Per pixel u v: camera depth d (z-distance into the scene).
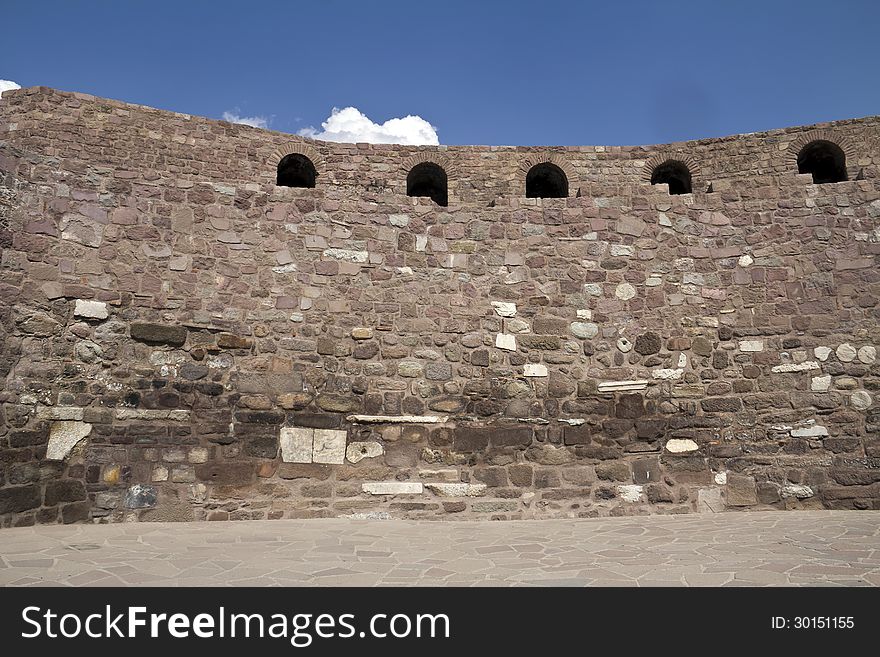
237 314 9.49
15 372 8.14
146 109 11.60
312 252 10.02
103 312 8.86
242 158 12.06
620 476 9.59
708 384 9.99
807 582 5.36
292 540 7.40
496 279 10.38
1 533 7.37
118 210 9.32
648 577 5.62
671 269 10.56
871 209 10.52
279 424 9.20
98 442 8.44
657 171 13.48
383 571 5.93
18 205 8.68
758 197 10.84
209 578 5.61
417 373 9.77
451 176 12.63
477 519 9.19
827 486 9.41
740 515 9.11
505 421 9.71
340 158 12.54
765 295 10.34
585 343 10.16
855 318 10.04
